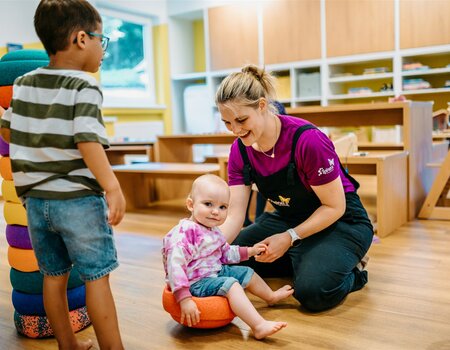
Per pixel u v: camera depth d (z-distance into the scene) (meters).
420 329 1.37
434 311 1.50
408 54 4.92
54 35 1.12
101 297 1.16
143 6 6.00
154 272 2.01
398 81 5.00
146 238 2.69
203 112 6.17
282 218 1.81
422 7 4.81
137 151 4.32
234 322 1.47
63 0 1.12
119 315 1.54
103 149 1.09
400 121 3.07
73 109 1.09
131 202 3.72
